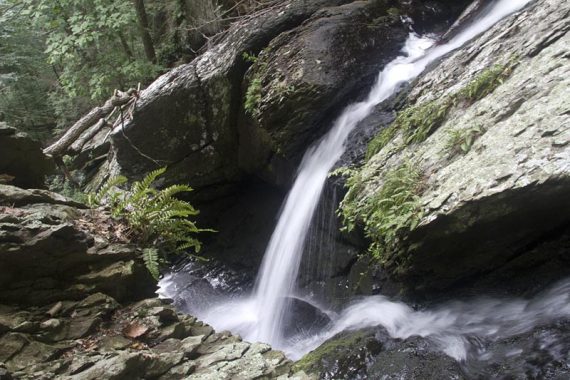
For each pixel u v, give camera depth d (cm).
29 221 337
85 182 1005
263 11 800
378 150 525
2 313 306
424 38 702
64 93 1304
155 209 424
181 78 740
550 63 391
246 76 682
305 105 609
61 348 304
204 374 315
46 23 1062
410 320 416
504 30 501
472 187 348
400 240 401
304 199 610
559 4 453
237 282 704
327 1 725
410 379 327
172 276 761
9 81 1183
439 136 443
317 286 556
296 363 383
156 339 345
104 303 347
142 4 1074
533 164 323
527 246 379
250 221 766
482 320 377
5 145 404
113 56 1120
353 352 372
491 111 401
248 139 710
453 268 405
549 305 349
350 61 634
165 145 784
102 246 372
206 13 1003
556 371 287
